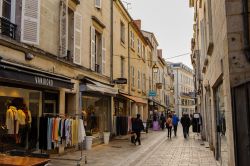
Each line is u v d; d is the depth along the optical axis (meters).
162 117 34.03
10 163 4.76
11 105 9.59
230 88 5.96
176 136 24.61
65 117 11.20
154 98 38.38
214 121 11.60
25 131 10.11
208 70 13.30
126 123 20.98
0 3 9.18
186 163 11.42
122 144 17.58
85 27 15.68
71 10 14.08
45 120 10.16
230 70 5.96
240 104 5.64
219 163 10.67
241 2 5.99
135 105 27.70
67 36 13.05
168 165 11.06
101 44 18.36
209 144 16.12
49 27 11.81
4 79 9.00
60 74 12.25
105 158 12.27
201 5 14.84
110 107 19.92
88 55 16.03
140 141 18.53
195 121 23.89
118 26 22.36
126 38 24.84
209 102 14.48
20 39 9.85
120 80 20.14
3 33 9.34
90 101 16.47
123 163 11.23
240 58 5.93
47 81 10.20
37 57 10.82
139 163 11.52
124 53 24.03
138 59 29.33
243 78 5.89
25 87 10.27
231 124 6.11
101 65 18.19
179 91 76.00
